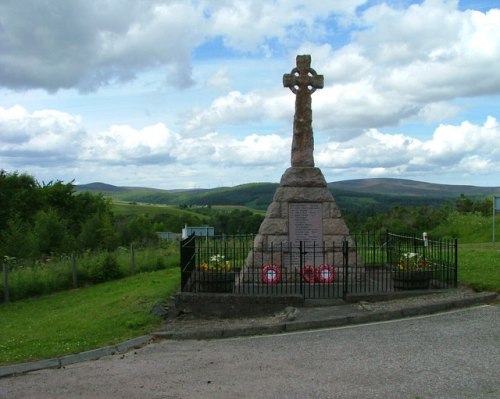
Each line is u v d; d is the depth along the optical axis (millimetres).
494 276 13281
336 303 11734
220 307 11695
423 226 34438
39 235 29156
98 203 46375
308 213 14766
